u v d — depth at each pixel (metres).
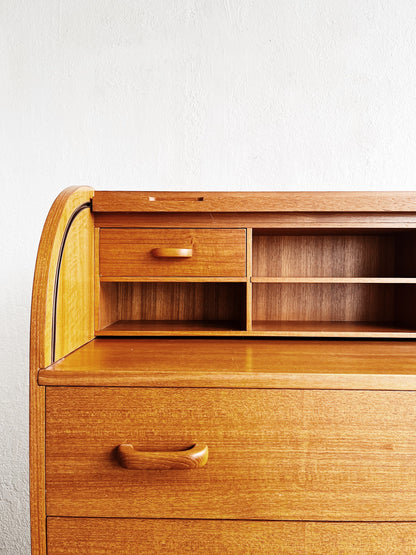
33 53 1.25
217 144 1.25
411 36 1.22
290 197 0.88
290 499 0.67
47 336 0.69
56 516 0.68
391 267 1.15
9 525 1.29
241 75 1.25
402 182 1.24
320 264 1.15
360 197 0.87
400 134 1.24
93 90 1.26
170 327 1.01
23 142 1.26
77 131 1.26
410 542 0.66
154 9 1.25
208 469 0.67
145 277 0.93
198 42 1.24
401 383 0.65
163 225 0.93
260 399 0.66
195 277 0.93
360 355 0.80
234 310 1.15
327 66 1.24
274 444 0.66
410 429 0.66
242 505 0.67
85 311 0.89
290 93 1.24
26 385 1.28
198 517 0.67
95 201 0.90
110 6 1.25
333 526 0.67
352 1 1.23
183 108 1.25
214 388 0.66
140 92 1.25
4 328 1.27
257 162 1.25
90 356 0.77
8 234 1.27
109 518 0.67
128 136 1.26
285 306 1.16
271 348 0.87
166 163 1.26
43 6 1.25
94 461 0.67
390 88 1.23
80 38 1.25
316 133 1.25
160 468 0.64
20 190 1.27
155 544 0.68
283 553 0.67
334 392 0.66
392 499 0.66
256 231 1.04
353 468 0.66
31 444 0.67
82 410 0.67
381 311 1.15
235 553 0.67
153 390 0.67
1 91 1.26
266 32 1.24
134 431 0.67
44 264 0.70
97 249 0.94
